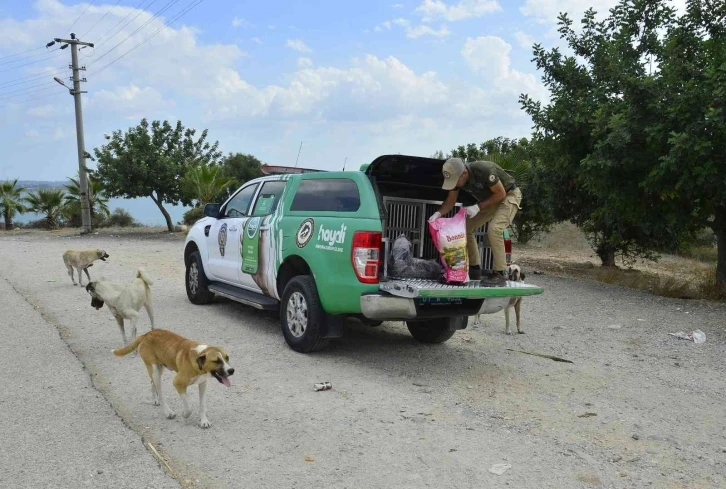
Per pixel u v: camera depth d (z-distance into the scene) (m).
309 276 6.85
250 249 8.04
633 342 8.38
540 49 14.42
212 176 27.75
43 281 12.37
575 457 4.42
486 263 7.12
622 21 13.93
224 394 5.57
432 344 7.73
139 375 6.08
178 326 8.29
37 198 35.28
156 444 4.44
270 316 9.05
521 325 9.33
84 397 5.30
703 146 9.96
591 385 6.32
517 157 18.41
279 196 7.78
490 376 6.47
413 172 6.75
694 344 8.29
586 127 12.96
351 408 5.26
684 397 6.03
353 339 7.80
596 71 13.68
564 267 19.42
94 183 35.59
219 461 4.18
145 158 27.84
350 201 6.52
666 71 11.25
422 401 5.52
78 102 29.97
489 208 6.71
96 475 3.88
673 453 4.61
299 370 6.35
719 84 10.01
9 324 8.10
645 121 11.38
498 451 4.46
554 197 16.89
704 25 12.62
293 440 4.55
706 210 12.63
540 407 5.54
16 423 4.71
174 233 28.94
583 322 9.70
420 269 6.51
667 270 21.62
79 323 8.39
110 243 23.23
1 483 3.75
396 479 3.96
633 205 12.99
